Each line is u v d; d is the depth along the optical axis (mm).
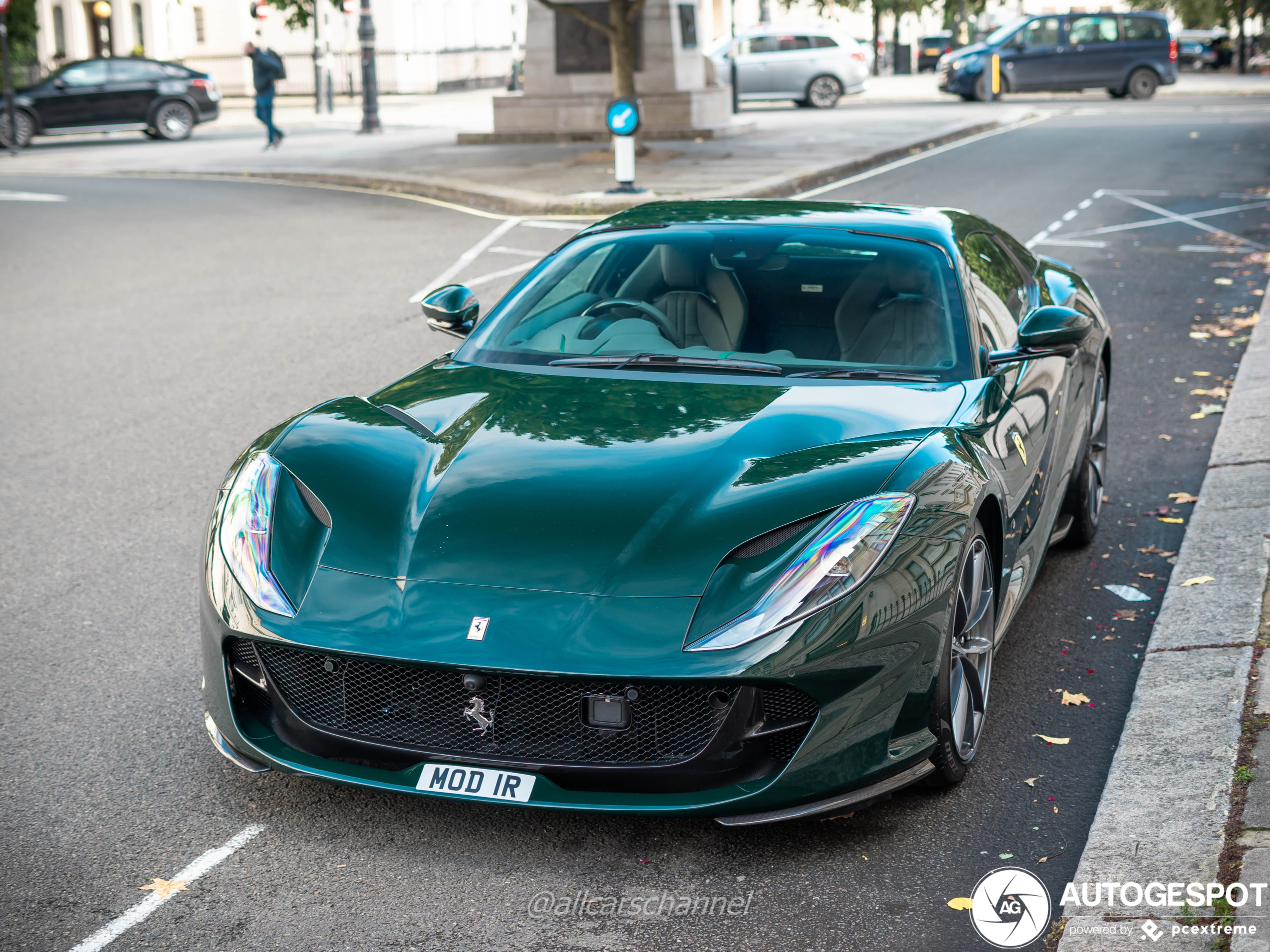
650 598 2906
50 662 4234
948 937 2740
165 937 2779
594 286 4320
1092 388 5031
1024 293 4754
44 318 10227
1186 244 11984
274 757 3139
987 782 3393
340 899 2918
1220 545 4824
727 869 3012
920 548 3053
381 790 3010
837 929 2777
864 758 2977
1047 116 27016
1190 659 3898
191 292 11078
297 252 12844
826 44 31516
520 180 17328
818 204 4668
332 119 33500
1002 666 4094
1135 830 3014
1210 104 28953
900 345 3918
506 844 3131
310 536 3203
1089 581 4789
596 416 3545
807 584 2914
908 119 26438
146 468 6406
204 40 47000
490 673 2857
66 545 5363
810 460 3248
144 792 3402
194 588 4891
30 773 3504
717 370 3869
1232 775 3178
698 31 24031
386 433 3553
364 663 3002
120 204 16750
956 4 57406
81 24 47656
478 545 3055
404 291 10781
